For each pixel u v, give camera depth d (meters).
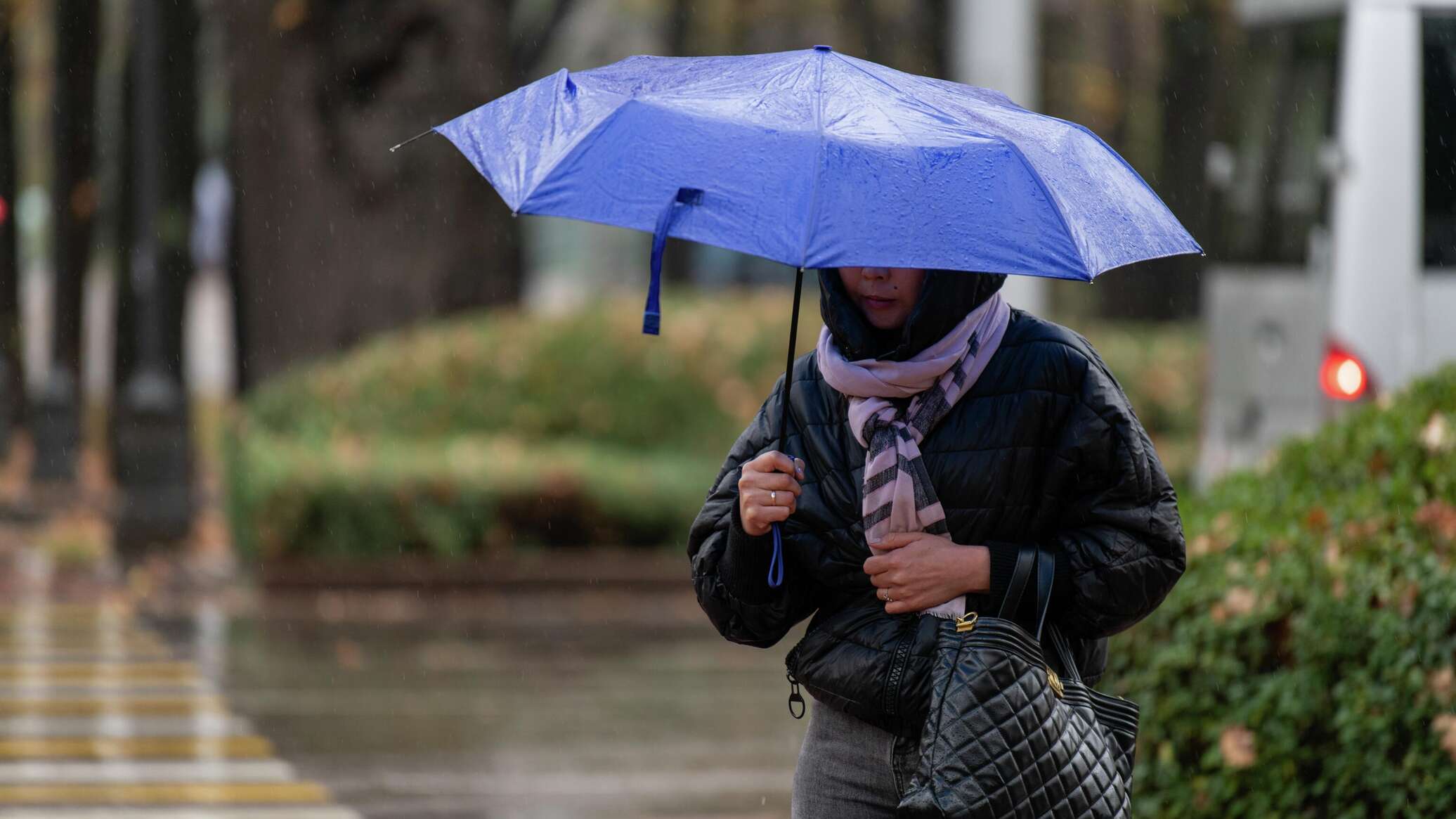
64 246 74.00
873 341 11.10
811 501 11.39
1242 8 38.56
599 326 58.97
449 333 58.88
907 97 10.80
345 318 62.47
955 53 51.66
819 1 84.25
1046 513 11.03
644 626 43.69
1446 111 34.47
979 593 10.98
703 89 10.88
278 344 62.56
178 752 27.77
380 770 26.78
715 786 26.05
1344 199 34.59
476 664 37.22
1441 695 14.83
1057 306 80.25
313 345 62.41
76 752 27.56
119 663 35.94
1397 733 15.17
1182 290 82.19
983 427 10.96
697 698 33.72
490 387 57.19
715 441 57.84
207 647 38.38
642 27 98.44
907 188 10.05
